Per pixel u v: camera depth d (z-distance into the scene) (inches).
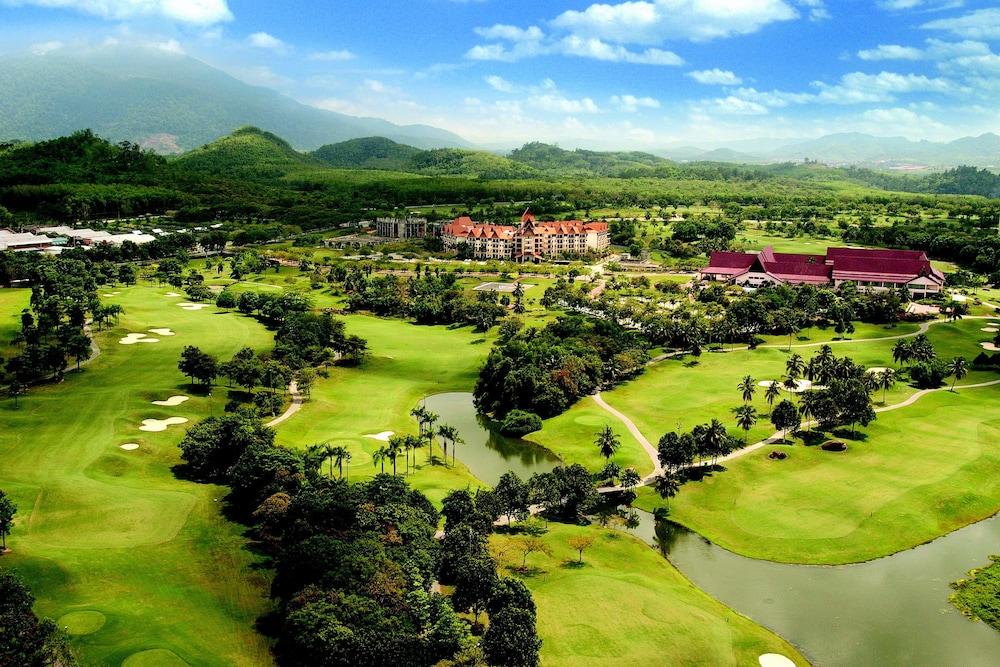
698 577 4507.9
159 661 3225.9
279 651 3454.7
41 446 5644.7
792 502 5324.8
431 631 3454.7
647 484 5703.7
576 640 3631.9
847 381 6756.9
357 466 5841.5
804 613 4109.3
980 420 6673.2
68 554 4074.8
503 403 7593.5
